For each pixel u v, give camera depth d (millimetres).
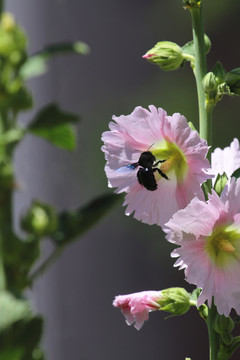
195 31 1125
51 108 1368
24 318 1311
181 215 1086
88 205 1403
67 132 1409
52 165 2281
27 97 1378
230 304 1098
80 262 2602
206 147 1094
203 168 1099
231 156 1162
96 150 2707
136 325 1130
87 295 2549
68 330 2455
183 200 1118
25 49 1378
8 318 1308
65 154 2385
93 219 1396
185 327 2709
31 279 1373
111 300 2631
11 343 1308
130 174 1136
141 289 2723
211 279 1098
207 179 1121
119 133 1129
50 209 1361
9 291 1354
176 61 1152
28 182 2156
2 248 1351
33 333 1314
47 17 2635
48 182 2264
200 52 1124
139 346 2656
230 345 1111
